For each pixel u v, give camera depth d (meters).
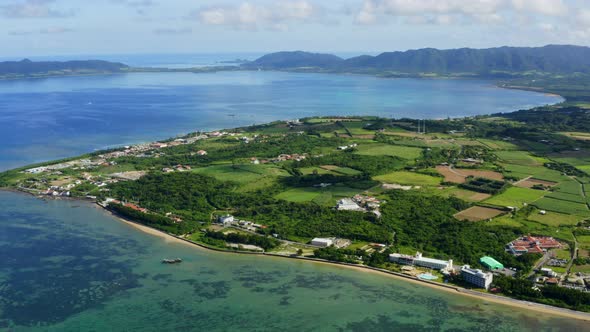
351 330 186.75
